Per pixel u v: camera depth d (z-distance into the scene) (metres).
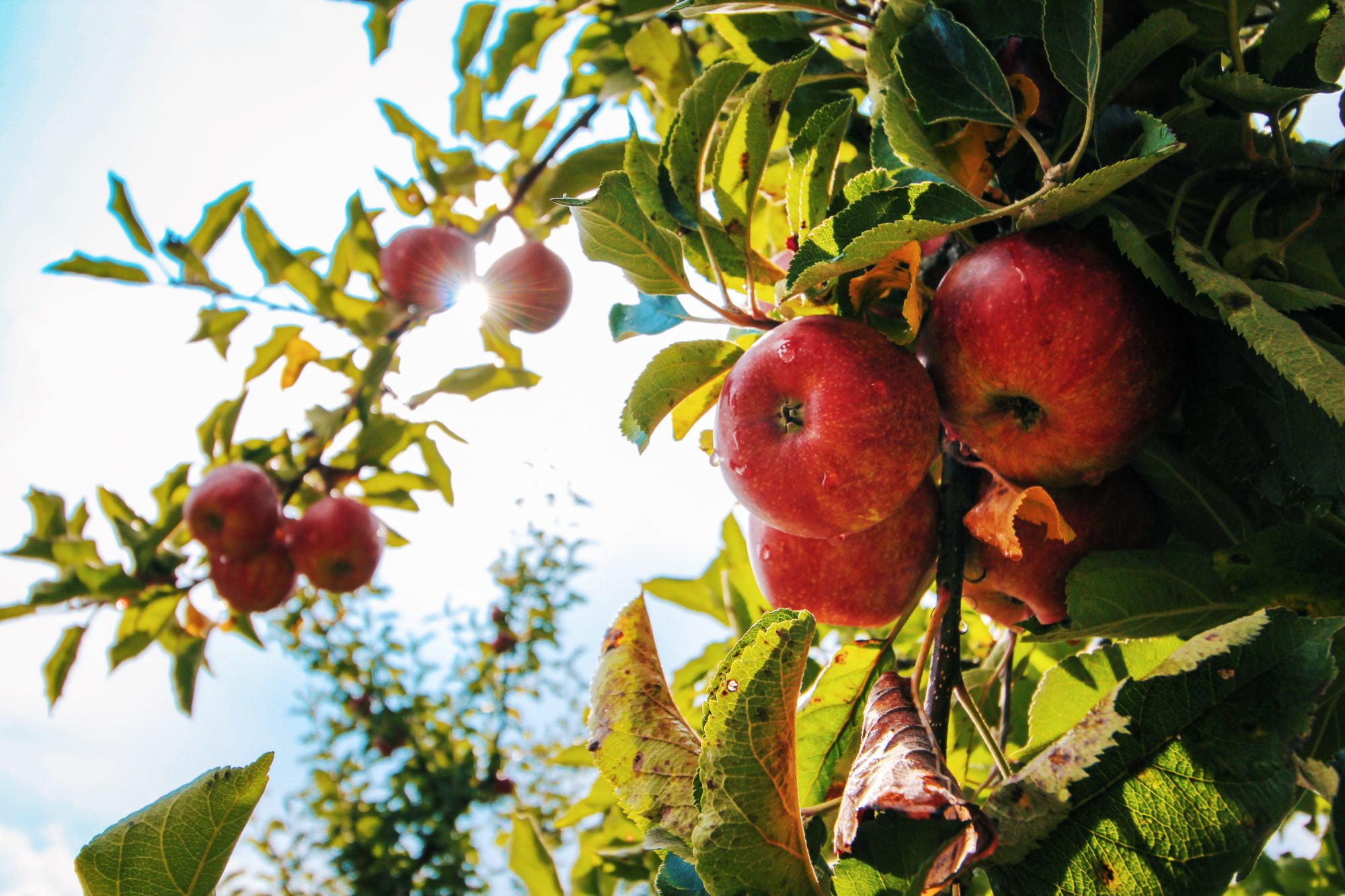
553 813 1.96
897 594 0.39
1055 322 0.33
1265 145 0.38
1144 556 0.35
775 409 0.36
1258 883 0.71
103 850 0.27
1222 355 0.34
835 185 0.46
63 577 0.85
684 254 0.40
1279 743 0.24
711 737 0.26
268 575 0.86
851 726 0.38
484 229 0.86
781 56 0.47
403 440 0.90
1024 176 0.39
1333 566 0.34
